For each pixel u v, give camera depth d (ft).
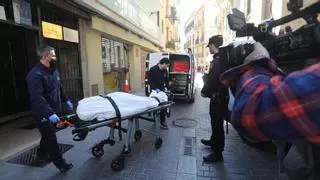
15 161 14.12
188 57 36.17
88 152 15.71
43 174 12.73
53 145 12.51
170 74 36.19
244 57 3.49
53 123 12.14
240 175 12.98
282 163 3.98
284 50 3.77
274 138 2.53
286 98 2.34
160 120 21.58
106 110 12.46
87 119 12.10
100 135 19.19
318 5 3.03
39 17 22.21
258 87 2.76
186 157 15.21
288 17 3.59
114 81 42.75
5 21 18.13
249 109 2.66
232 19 4.30
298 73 2.45
